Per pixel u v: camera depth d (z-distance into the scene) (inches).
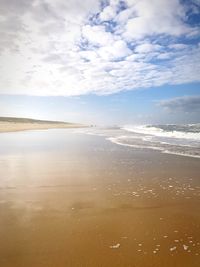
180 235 143.4
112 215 172.6
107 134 1003.9
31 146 561.0
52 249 129.8
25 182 255.3
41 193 220.7
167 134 904.9
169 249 128.8
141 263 117.4
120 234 145.6
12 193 220.8
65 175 283.3
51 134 1000.2
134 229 151.7
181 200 199.0
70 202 197.8
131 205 190.4
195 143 581.0
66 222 161.6
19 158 400.2
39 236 143.5
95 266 115.6
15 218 168.2
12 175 284.5
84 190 228.1
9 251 128.6
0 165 343.0
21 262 119.3
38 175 284.7
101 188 233.6
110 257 122.3
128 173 290.2
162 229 151.2
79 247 131.5
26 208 186.2
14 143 626.8
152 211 179.0
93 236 143.3
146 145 558.9
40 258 122.3
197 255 123.0
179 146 525.3
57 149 506.3
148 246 132.1
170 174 282.5
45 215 173.2
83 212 178.2
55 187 237.6
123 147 530.6
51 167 327.6
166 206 187.6
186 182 248.5
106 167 324.8
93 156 414.0
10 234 146.2
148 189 229.0
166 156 400.5
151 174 284.4
